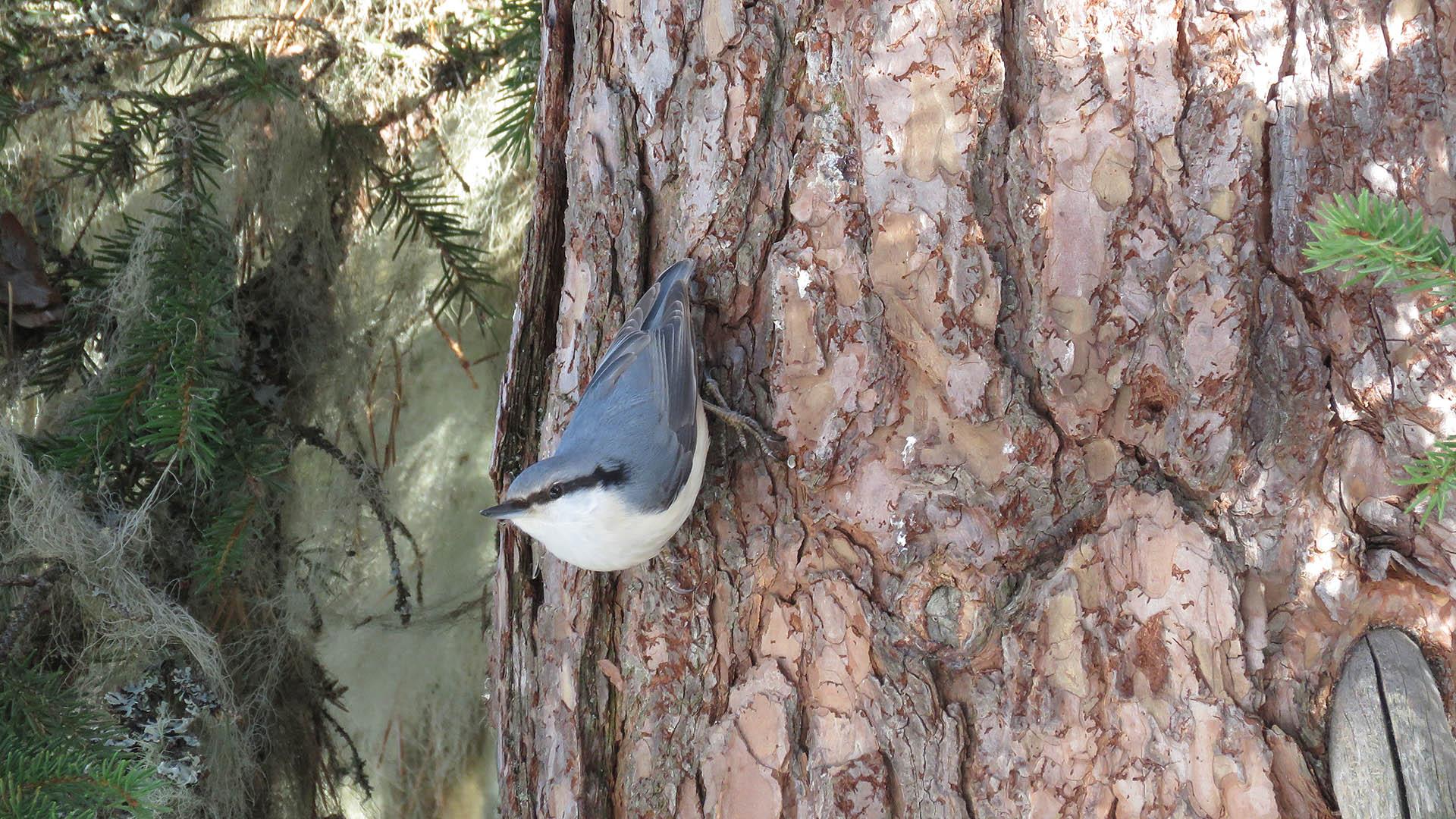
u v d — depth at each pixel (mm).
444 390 7340
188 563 5930
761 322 4156
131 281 5621
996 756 3865
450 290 6648
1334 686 3748
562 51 4680
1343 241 2936
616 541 3891
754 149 4141
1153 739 3748
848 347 3957
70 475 5449
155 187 6707
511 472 4844
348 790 6922
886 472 3932
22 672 5039
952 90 3816
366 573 7082
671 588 4266
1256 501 3756
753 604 4164
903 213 3873
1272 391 3748
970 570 3859
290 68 6469
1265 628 3738
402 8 6836
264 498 6105
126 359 5461
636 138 4410
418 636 7078
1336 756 3639
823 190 3988
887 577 3951
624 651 4371
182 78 6152
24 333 5859
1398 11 3680
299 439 6445
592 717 4398
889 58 3883
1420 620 3727
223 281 5879
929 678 3922
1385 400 3688
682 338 4004
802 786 4043
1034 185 3775
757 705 4113
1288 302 3730
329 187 6656
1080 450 3828
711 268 4230
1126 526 3807
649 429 3893
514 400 4809
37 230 6184
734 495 4219
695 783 4215
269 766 6250
